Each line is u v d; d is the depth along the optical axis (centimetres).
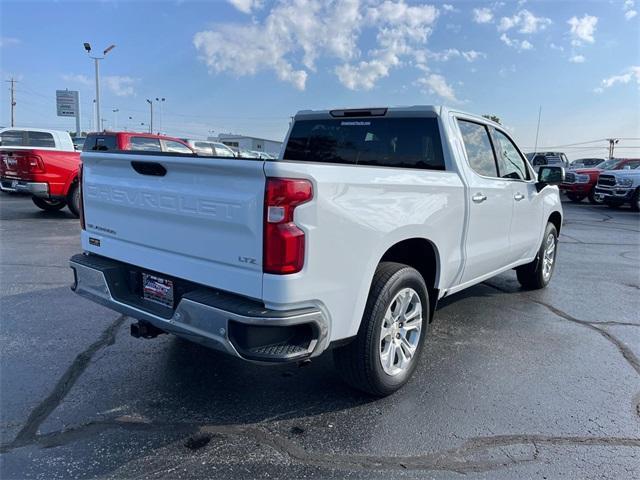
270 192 254
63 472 260
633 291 661
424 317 372
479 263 454
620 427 318
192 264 294
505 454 286
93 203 369
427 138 424
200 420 314
